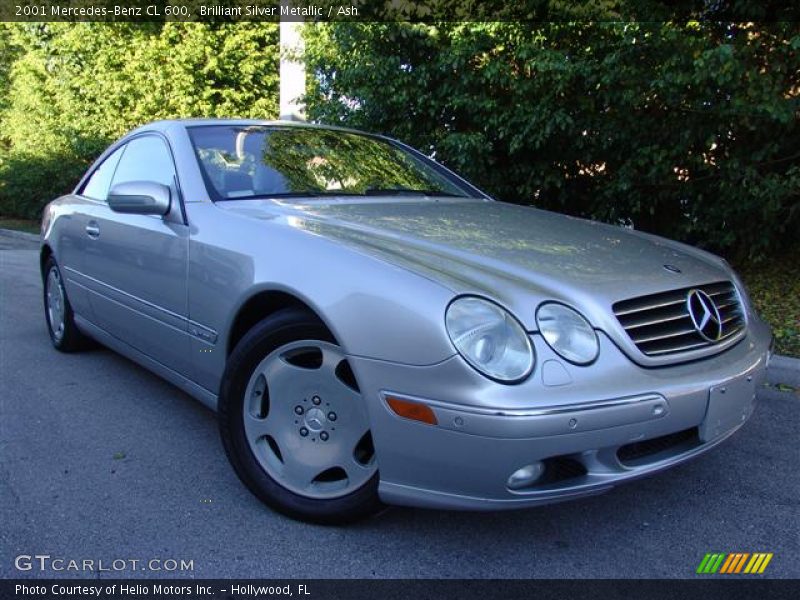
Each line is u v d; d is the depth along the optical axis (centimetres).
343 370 236
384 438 216
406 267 224
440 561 232
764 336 280
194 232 293
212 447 320
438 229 274
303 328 240
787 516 265
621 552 239
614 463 214
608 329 220
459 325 204
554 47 632
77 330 453
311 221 274
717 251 693
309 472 246
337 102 770
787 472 301
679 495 280
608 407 204
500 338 203
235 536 244
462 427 199
